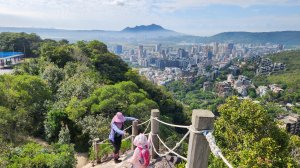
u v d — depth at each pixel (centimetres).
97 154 896
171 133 2291
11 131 1630
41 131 1880
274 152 770
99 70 3372
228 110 894
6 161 1124
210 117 348
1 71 4016
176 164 716
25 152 1279
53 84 2450
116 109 1917
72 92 2152
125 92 2225
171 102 3962
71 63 2994
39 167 1158
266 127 859
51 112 1778
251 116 859
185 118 4000
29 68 2872
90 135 1645
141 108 1961
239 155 808
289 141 888
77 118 1797
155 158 664
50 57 3167
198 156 363
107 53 3838
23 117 1762
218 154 318
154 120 646
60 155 1245
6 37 6212
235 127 884
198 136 356
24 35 6506
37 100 1952
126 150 951
